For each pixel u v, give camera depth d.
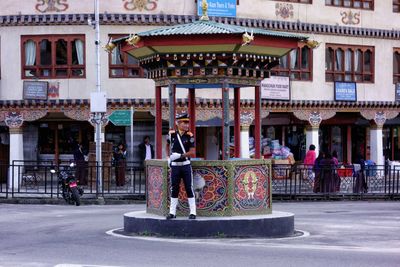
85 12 32.66
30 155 35.44
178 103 32.84
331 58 37.25
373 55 38.69
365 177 29.73
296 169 29.02
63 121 35.56
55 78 33.00
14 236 16.69
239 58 16.34
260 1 34.69
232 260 12.64
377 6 38.75
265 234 15.87
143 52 16.92
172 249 13.97
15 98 33.16
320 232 17.09
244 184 16.33
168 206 16.23
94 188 28.61
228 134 16.42
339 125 40.50
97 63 30.84
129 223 16.55
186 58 16.33
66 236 16.48
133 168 28.16
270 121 38.12
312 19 36.41
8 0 33.00
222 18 33.50
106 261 12.57
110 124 35.47
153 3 32.72
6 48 33.22
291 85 35.78
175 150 15.67
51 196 27.33
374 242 15.23
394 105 39.28
